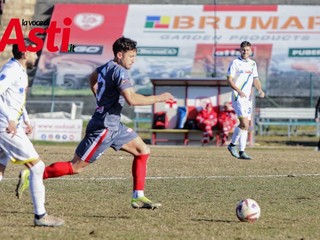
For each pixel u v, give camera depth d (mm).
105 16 125062
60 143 71812
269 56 116375
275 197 26344
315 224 20172
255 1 127750
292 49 117562
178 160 43688
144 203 22484
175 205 23953
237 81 43250
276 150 62125
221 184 30469
